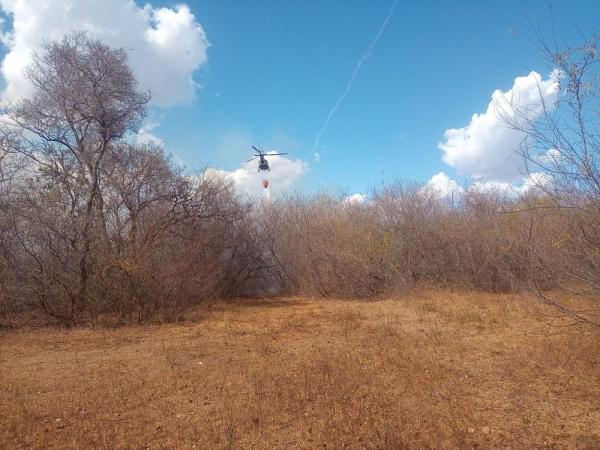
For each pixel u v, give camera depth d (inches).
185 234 601.9
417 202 791.1
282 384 257.8
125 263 489.4
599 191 251.0
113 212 551.2
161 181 621.6
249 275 833.5
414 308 559.8
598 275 260.2
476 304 563.5
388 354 320.5
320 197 892.6
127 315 507.8
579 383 247.8
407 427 197.8
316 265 781.9
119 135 624.4
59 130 593.3
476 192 767.7
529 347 330.6
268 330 453.1
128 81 623.5
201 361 325.7
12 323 474.6
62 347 386.3
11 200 478.0
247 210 806.5
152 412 226.5
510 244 621.3
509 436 189.2
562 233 285.6
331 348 353.4
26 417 217.3
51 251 482.0
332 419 208.8
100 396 250.4
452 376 270.8
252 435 196.7
